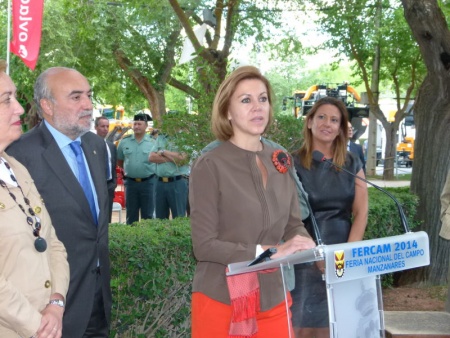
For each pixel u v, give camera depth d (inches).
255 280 114.6
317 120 164.4
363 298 104.0
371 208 242.4
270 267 104.7
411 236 106.7
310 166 165.5
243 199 116.3
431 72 269.7
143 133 377.7
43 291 111.5
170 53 721.0
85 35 631.2
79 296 138.8
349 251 98.0
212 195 116.3
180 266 179.5
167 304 183.5
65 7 607.8
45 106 142.4
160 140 343.9
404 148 1354.6
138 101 845.8
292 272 109.4
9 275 107.9
